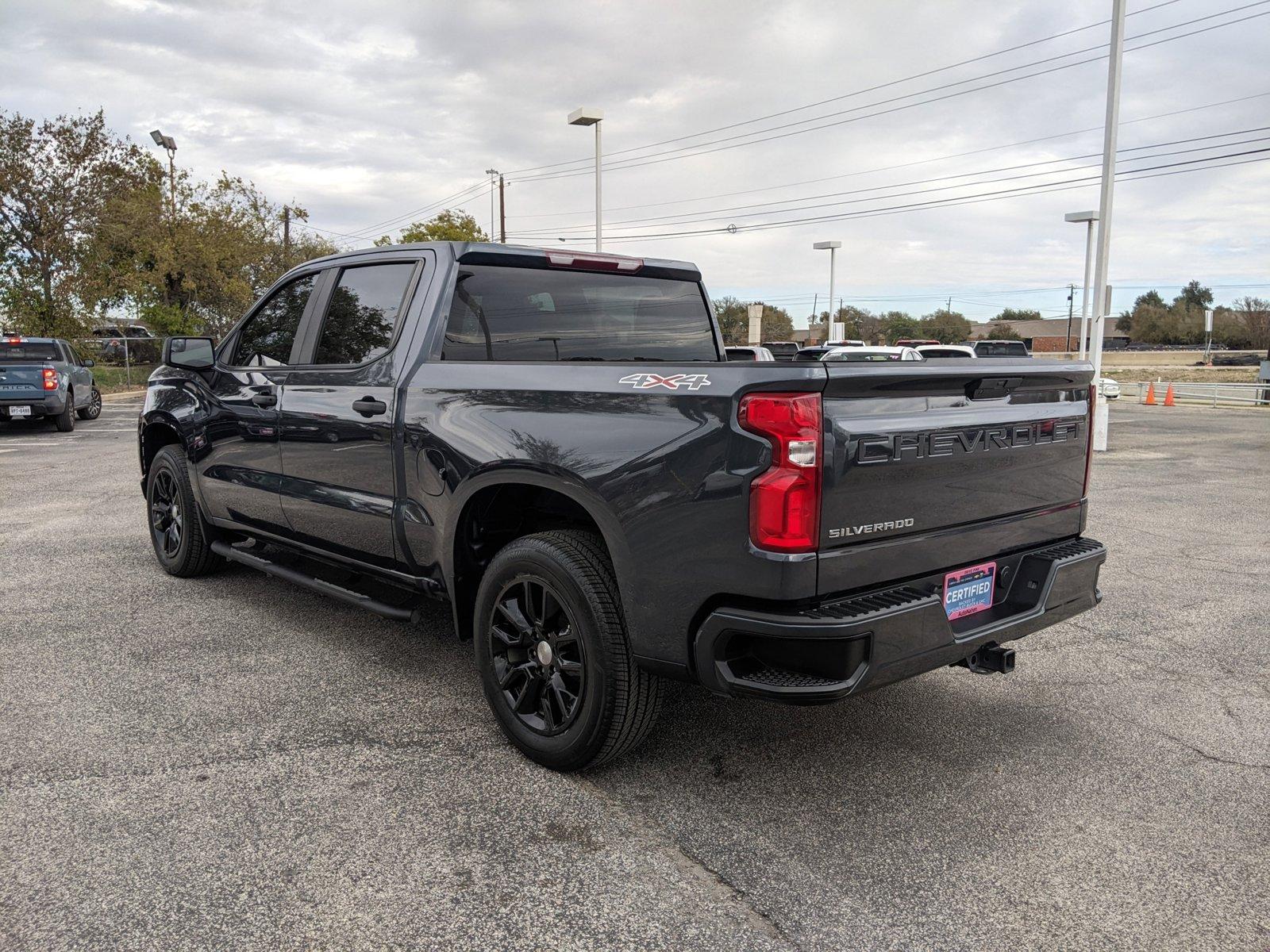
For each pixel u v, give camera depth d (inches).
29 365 604.4
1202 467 473.4
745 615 100.3
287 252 1921.8
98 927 90.7
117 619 191.3
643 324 168.1
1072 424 131.7
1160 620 200.2
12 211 1094.4
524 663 129.2
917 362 108.3
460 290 145.4
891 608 102.1
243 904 94.7
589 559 118.9
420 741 134.5
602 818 113.2
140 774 122.9
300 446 167.8
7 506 328.5
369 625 188.7
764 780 124.0
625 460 110.5
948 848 107.2
